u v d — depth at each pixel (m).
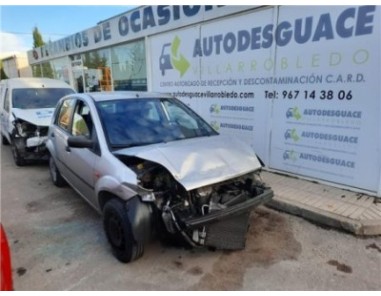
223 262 3.09
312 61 4.76
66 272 3.00
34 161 7.26
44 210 4.48
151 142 3.49
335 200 4.31
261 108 5.67
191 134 3.86
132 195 2.88
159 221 2.91
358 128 4.44
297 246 3.38
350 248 3.33
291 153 5.36
